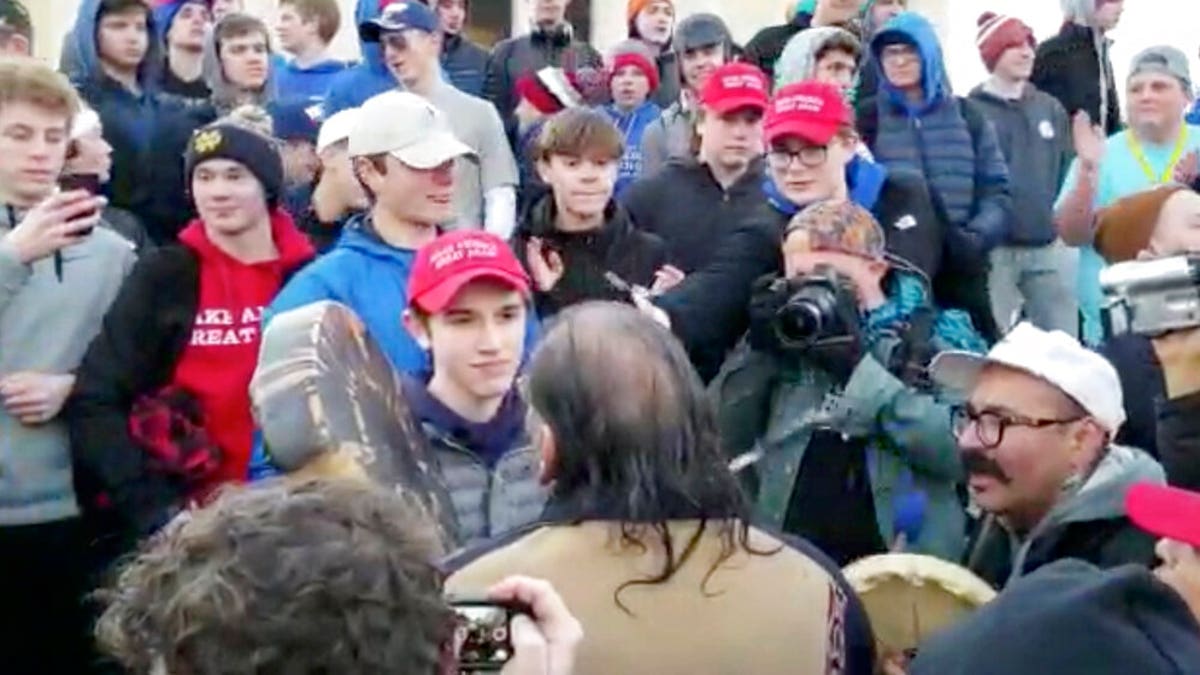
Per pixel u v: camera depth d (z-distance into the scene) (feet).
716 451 7.99
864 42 24.35
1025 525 10.42
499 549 7.83
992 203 21.13
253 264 13.19
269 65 22.02
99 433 12.70
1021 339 10.40
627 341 8.00
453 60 27.68
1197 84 27.91
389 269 12.36
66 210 12.80
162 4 21.40
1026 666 5.09
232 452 12.89
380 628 4.75
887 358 12.34
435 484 9.83
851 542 12.01
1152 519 7.68
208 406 12.87
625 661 7.57
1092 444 10.21
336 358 9.49
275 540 4.80
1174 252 11.87
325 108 20.10
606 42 42.27
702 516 7.84
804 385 12.13
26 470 13.07
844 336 11.94
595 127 14.85
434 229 12.62
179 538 4.89
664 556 7.72
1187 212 12.26
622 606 7.64
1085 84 27.63
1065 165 23.70
